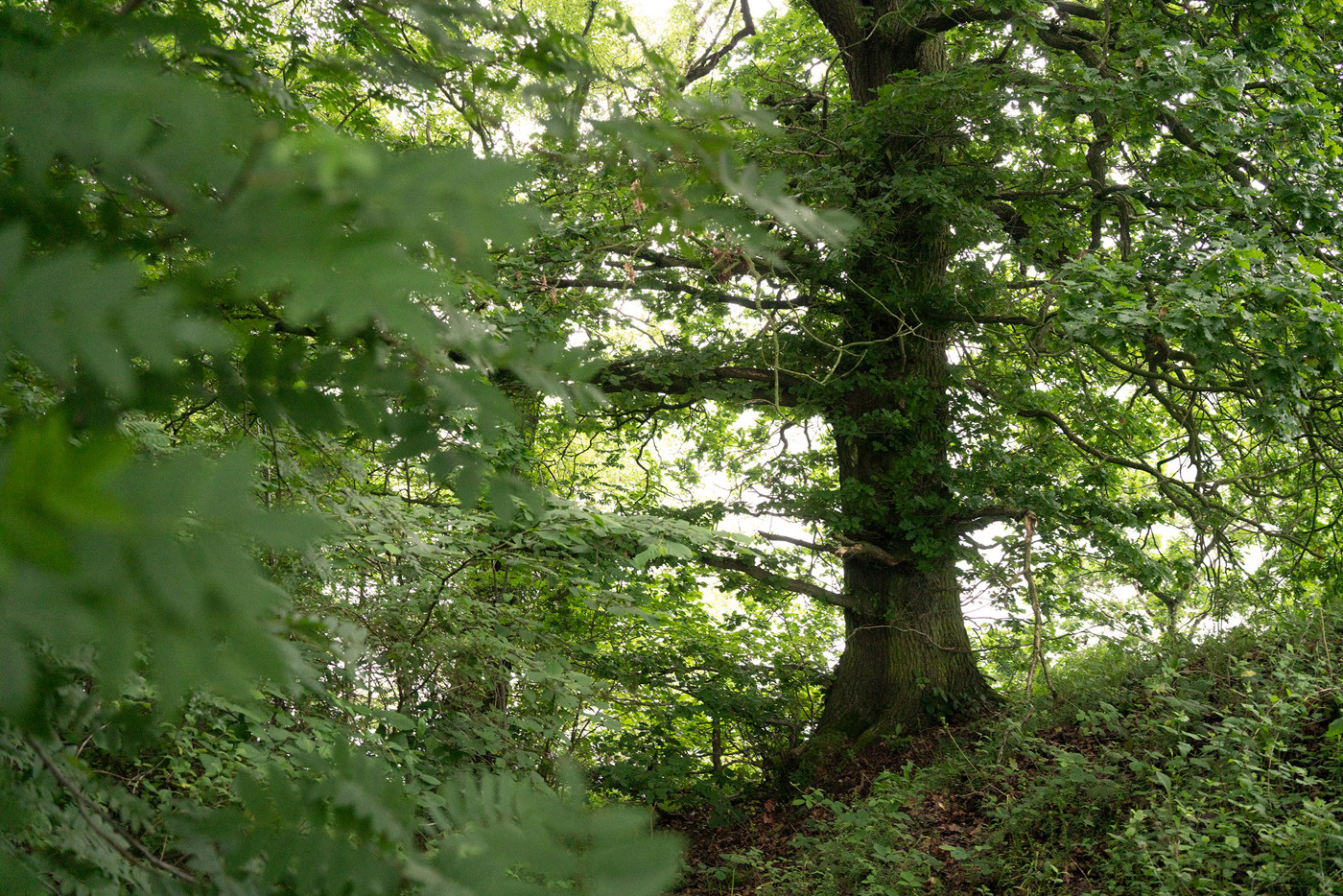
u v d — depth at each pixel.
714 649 10.70
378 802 0.71
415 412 0.82
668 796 9.53
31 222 0.66
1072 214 9.73
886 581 10.44
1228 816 5.00
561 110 0.92
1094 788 5.88
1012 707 8.05
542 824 0.55
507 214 0.46
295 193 0.45
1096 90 7.76
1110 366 10.41
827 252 8.62
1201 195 8.23
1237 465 9.76
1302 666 6.58
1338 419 8.29
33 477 0.34
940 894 6.03
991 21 9.71
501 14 0.98
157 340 0.39
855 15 10.61
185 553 0.36
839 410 10.49
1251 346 6.78
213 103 0.48
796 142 9.17
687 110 0.80
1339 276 7.60
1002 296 10.08
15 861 0.56
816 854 7.36
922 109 9.07
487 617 4.85
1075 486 9.84
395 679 4.50
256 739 3.04
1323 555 9.01
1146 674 7.87
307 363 0.79
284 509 0.40
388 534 4.06
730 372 10.05
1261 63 8.12
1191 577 9.41
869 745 9.95
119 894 1.03
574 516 4.59
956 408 10.11
